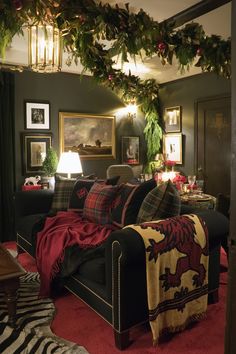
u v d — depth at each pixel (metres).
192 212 2.51
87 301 2.27
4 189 4.32
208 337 2.05
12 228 4.41
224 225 2.36
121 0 2.85
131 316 1.95
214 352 1.90
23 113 4.50
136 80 4.87
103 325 2.22
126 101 5.38
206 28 3.45
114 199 2.94
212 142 4.72
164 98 5.53
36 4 2.11
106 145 5.29
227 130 4.47
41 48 2.37
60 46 2.45
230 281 0.81
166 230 2.01
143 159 5.70
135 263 1.90
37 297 2.60
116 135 5.41
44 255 2.62
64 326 2.20
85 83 5.01
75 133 4.95
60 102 4.80
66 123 4.86
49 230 2.83
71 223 2.96
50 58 2.39
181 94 5.21
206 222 2.28
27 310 2.38
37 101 4.60
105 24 2.44
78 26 2.43
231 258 0.80
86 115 5.03
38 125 4.62
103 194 2.99
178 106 5.24
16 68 4.11
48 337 2.04
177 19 3.17
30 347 1.93
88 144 5.09
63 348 1.92
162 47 2.74
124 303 1.91
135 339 2.04
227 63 3.06
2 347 1.94
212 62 3.01
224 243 2.67
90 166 5.15
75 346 1.94
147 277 1.90
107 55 3.11
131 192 2.74
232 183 0.79
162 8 3.02
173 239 2.01
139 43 2.63
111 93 5.29
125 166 4.75
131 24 2.53
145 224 2.01
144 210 2.44
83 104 5.02
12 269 2.12
